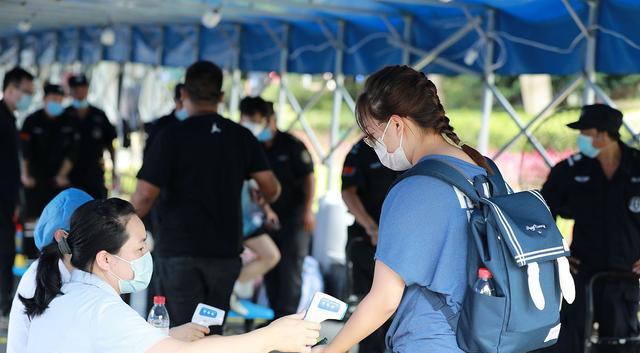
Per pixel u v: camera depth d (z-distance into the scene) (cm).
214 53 1042
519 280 257
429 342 266
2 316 698
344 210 845
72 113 895
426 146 278
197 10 883
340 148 1969
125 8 930
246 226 683
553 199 526
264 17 896
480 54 693
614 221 508
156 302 328
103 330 269
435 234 264
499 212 259
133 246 281
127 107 1327
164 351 267
